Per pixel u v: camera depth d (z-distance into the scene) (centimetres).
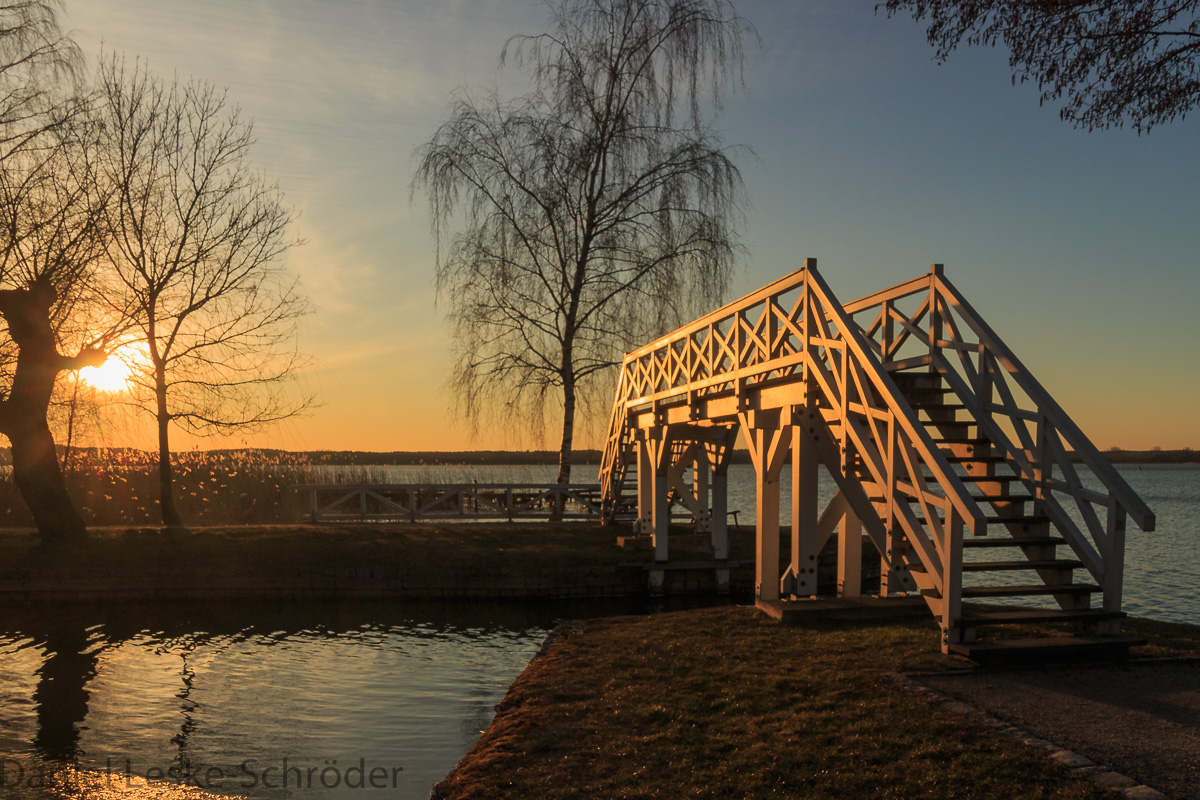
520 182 1942
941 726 489
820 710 536
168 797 575
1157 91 819
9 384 1589
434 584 1440
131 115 1688
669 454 1422
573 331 1992
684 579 1487
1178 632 732
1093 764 427
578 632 845
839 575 948
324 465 2477
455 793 442
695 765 464
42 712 793
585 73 1931
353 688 878
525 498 2252
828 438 857
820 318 816
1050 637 662
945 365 810
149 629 1201
